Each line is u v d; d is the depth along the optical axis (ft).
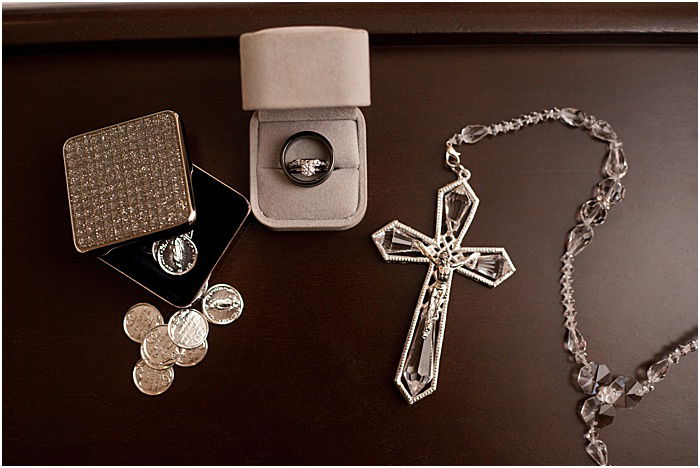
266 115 2.90
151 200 2.73
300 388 3.09
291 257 3.09
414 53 3.11
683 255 3.19
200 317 3.06
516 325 3.12
